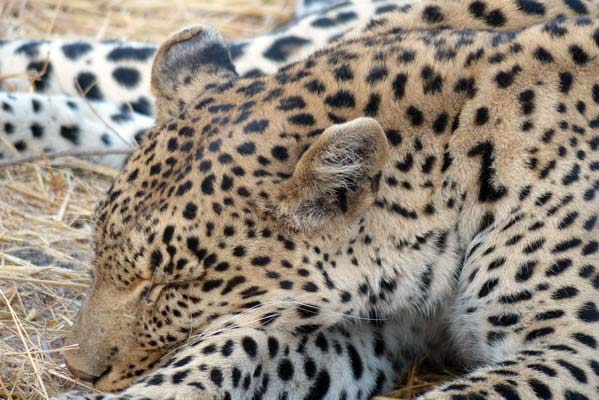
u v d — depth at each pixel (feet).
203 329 28.22
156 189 27.71
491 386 26.23
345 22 44.16
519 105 28.96
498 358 28.94
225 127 28.09
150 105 45.68
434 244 29.22
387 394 31.48
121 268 27.99
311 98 28.55
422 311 30.53
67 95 45.34
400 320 31.19
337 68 29.22
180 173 27.58
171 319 28.07
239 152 27.58
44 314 34.88
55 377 31.45
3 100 43.06
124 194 28.14
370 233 28.45
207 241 27.30
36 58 46.88
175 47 32.01
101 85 46.03
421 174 28.78
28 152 43.57
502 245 28.73
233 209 27.32
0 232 38.78
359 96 28.68
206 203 27.30
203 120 28.66
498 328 28.81
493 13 33.32
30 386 30.58
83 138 43.98
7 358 31.63
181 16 57.47
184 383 26.96
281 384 28.99
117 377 28.96
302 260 27.76
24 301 35.37
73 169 43.75
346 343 30.53
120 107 45.83
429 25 33.37
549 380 26.45
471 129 28.89
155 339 28.43
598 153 28.96
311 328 29.12
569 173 28.58
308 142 27.91
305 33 44.21
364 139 26.40
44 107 43.65
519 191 28.66
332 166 26.63
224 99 29.30
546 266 28.17
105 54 46.11
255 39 44.57
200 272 27.45
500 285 28.63
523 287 28.32
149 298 27.94
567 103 29.14
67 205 41.24
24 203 41.19
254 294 27.78
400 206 28.68
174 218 27.22
